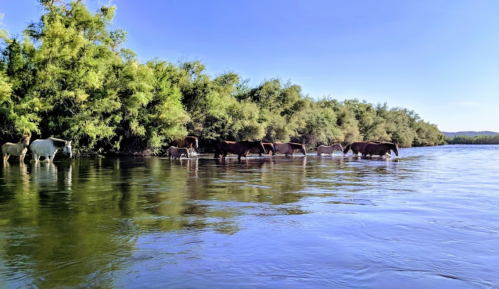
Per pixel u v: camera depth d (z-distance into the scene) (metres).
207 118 40.69
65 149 22.02
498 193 8.98
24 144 20.91
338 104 74.88
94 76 26.12
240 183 10.95
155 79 33.66
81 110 27.05
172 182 11.14
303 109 56.88
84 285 3.24
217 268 3.67
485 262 3.88
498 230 5.23
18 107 22.78
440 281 3.37
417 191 9.31
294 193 8.89
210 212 6.50
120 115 30.34
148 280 3.36
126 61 31.61
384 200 7.85
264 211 6.60
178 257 4.01
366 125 80.94
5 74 23.00
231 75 44.28
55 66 24.64
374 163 22.12
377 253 4.16
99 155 29.50
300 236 4.88
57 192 8.89
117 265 3.75
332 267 3.70
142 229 5.25
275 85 54.91
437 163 22.41
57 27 23.77
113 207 6.95
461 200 7.87
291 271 3.59
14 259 3.92
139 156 31.11
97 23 27.27
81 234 4.96
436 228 5.33
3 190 9.20
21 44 23.98
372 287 3.22
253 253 4.15
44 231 5.12
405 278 3.43
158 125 33.56
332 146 36.41
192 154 33.62
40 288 3.17
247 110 43.38
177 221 5.78
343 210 6.71
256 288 3.19
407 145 90.12
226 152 27.19
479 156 33.84
